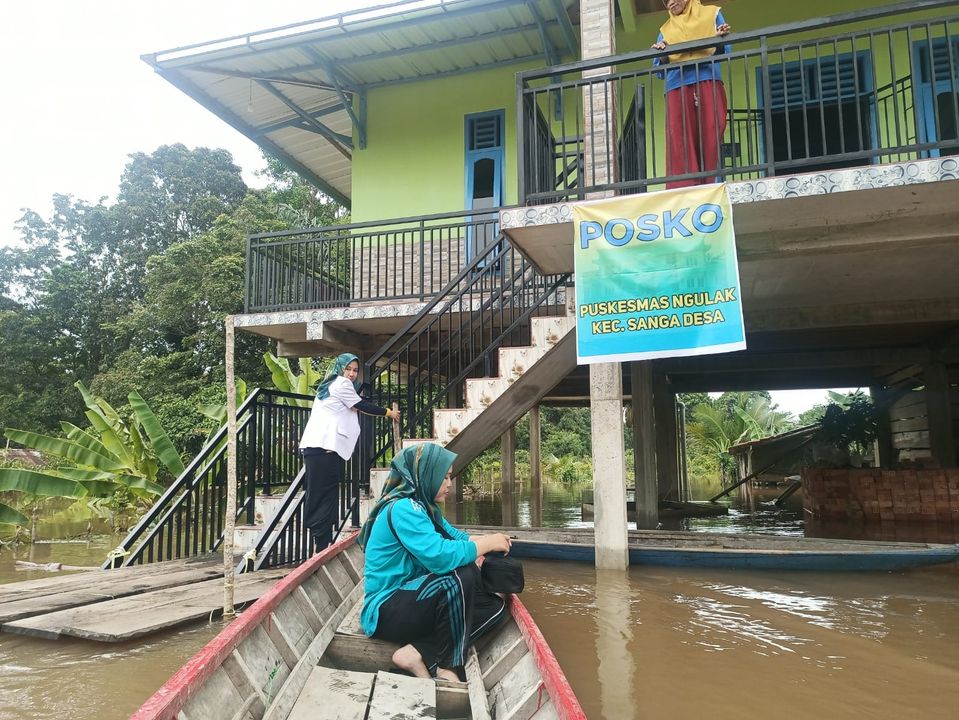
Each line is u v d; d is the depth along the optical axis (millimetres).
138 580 5379
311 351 10992
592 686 3562
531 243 6262
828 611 4996
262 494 7215
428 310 7344
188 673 2115
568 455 30719
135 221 26750
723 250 5266
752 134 9711
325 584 4078
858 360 11711
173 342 23672
